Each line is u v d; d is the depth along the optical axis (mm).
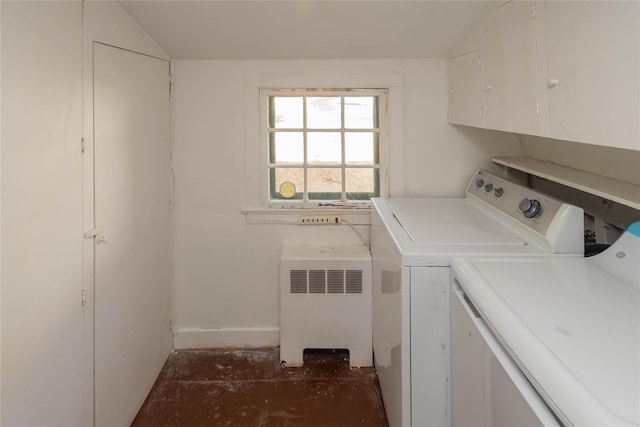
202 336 2764
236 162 2680
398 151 2654
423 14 2041
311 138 2752
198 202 2697
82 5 1629
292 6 1992
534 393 909
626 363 847
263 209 2703
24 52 1291
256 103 2643
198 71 2615
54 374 1451
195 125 2646
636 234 1293
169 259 2646
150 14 2039
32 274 1333
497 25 1812
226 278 2752
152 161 2348
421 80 2623
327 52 2502
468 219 2072
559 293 1197
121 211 1971
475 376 1242
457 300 1451
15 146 1255
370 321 2514
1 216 1198
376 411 2164
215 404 2225
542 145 2301
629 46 959
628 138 965
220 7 1993
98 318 1760
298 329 2527
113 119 1886
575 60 1199
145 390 2260
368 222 2727
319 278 2492
